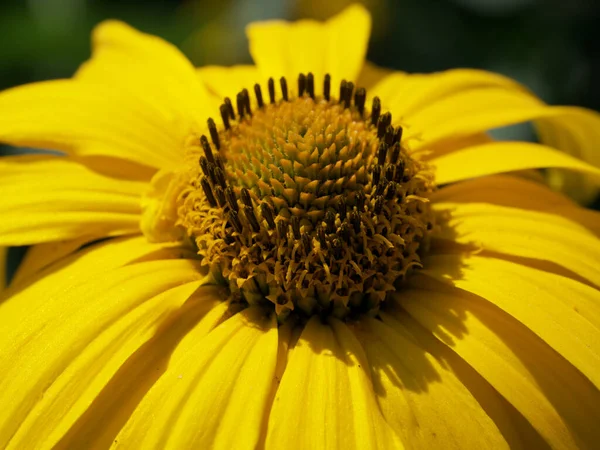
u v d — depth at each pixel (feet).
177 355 0.20
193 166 0.22
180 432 0.18
